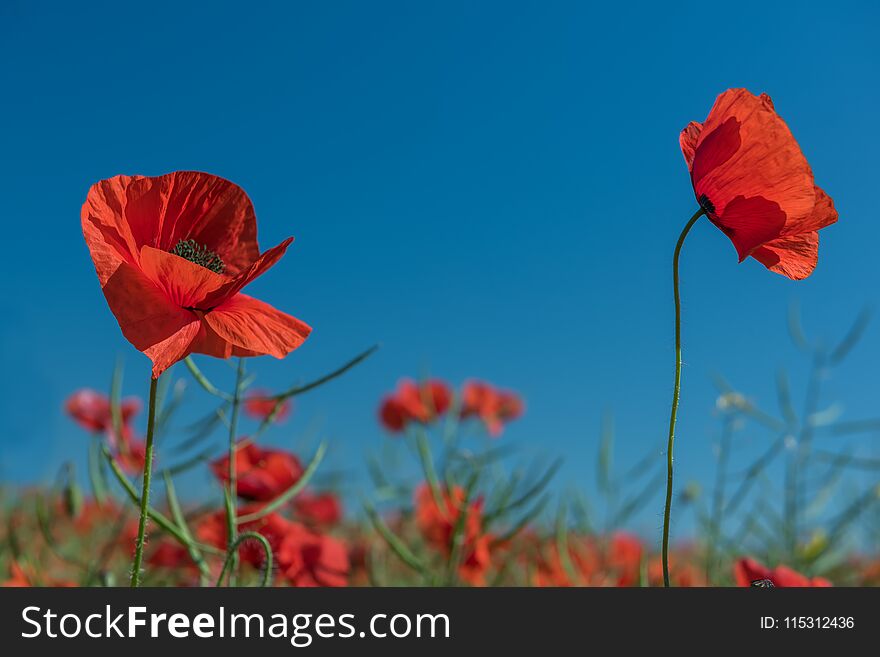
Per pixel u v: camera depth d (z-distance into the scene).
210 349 0.39
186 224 0.41
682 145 0.42
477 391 0.85
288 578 0.53
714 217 0.41
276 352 0.39
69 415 0.66
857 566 0.76
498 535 0.67
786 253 0.42
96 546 0.68
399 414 0.82
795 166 0.39
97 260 0.37
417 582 0.72
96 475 0.56
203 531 0.54
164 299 0.38
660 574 0.67
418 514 0.65
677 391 0.38
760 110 0.39
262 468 0.55
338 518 0.69
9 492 0.77
